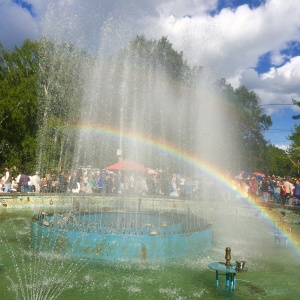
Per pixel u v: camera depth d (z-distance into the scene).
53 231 9.16
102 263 8.52
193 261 8.89
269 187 22.95
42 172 29.19
